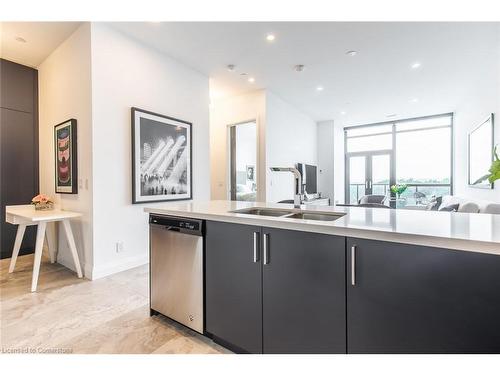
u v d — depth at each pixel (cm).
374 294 104
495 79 352
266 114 467
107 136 276
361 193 750
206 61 359
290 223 123
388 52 332
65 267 302
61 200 313
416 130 667
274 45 316
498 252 81
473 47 317
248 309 141
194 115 383
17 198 350
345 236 110
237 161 536
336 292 113
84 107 272
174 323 182
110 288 242
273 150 491
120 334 168
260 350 137
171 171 343
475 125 434
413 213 157
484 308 85
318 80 424
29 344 157
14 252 286
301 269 122
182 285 169
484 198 387
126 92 294
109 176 278
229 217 145
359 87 455
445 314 91
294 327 125
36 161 367
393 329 101
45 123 349
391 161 704
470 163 460
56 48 315
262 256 135
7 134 343
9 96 344
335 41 306
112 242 280
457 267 89
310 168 612
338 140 726
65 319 187
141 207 308
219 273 152
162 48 324
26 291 235
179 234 170
